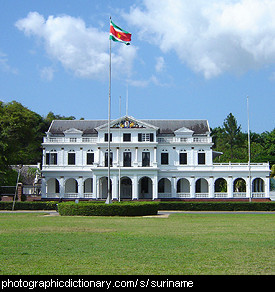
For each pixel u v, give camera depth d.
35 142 119.19
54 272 17.75
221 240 26.88
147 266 18.81
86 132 90.06
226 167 85.44
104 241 26.31
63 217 48.03
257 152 135.12
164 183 87.56
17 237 28.20
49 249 23.19
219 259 20.31
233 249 23.14
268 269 18.27
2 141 79.06
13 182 88.44
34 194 92.06
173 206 63.50
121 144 84.69
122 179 88.00
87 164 86.94
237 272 17.72
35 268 18.48
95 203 53.56
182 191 87.94
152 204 53.25
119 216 50.06
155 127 84.62
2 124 81.12
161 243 25.44
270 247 23.88
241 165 85.12
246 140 144.25
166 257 20.81
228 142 136.25
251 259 20.31
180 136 87.12
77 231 32.00
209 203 63.28
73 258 20.62
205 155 86.44
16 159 85.75
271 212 59.25
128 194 87.69
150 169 83.44
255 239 27.44
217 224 38.97
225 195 85.06
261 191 93.00
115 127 85.50
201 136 87.94
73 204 51.88
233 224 39.00
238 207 63.19
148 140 85.12
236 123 136.25
